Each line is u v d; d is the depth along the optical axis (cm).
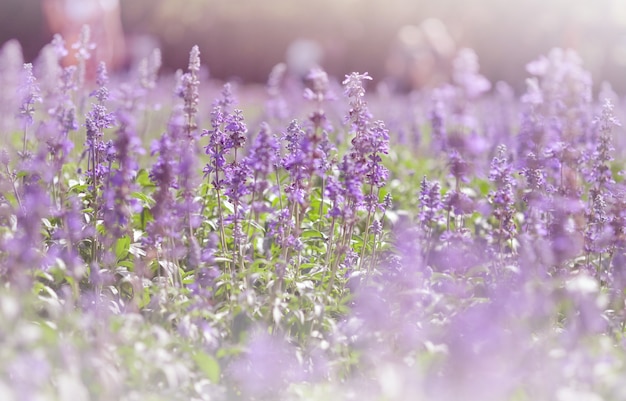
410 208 1225
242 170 834
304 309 793
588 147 1004
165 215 755
